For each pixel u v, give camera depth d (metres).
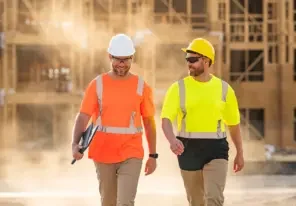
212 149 15.49
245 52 56.84
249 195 26.00
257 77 57.44
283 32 55.47
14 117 52.28
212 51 15.59
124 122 15.41
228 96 15.69
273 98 55.75
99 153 15.46
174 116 15.52
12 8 52.22
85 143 14.92
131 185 15.27
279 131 55.62
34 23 53.22
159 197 25.33
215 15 53.41
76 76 54.53
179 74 53.25
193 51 15.48
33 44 52.22
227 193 26.41
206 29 53.72
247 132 54.44
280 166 43.19
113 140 15.38
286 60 55.66
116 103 15.38
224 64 54.66
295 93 55.47
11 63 52.78
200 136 15.51
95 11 55.50
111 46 15.24
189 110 15.49
